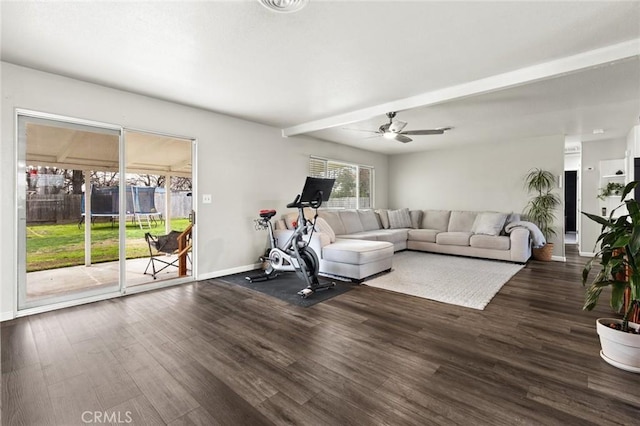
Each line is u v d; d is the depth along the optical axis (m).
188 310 3.00
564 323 2.64
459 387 1.74
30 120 2.91
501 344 2.26
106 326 2.61
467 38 2.31
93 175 3.30
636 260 1.84
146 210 5.04
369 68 2.83
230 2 1.88
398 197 7.98
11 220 2.79
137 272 4.54
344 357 2.09
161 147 4.64
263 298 3.36
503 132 5.44
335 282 4.00
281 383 1.79
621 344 1.90
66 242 3.15
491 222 5.66
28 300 2.90
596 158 6.03
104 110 3.29
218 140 4.30
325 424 1.46
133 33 2.24
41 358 2.07
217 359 2.06
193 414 1.53
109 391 1.72
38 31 2.21
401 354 2.12
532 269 4.75
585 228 6.04
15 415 1.53
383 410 1.55
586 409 1.54
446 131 5.38
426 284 3.87
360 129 5.21
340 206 6.68
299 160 5.57
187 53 2.55
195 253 4.11
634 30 2.20
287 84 3.21
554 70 2.68
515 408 1.56
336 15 2.02
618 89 3.30
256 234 4.82
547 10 1.97
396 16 2.03
